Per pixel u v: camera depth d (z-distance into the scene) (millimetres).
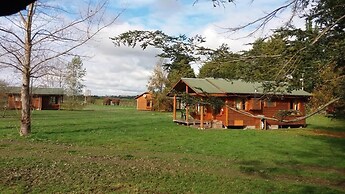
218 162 12008
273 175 10180
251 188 8531
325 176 10148
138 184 8695
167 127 24922
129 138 18062
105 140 17062
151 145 15797
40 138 17016
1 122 26844
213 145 16172
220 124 26594
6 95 33125
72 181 8852
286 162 12305
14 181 8703
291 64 3635
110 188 8289
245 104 25516
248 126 26875
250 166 11438
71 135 18594
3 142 15586
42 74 18875
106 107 72938
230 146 15953
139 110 58906
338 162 12406
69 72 22344
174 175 9766
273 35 3855
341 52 3439
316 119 33219
